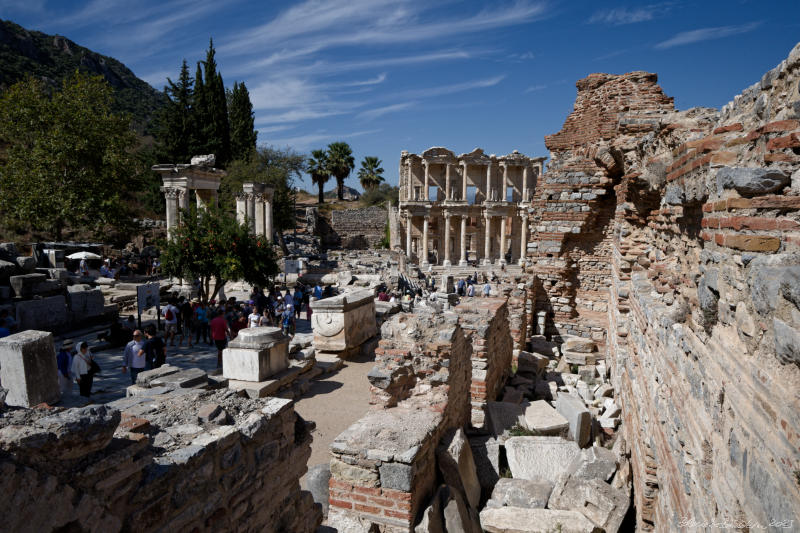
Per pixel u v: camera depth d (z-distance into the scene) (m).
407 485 6.04
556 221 16.94
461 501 6.79
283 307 20.42
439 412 7.72
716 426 3.84
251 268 21.50
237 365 11.99
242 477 4.48
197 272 21.22
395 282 29.81
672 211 6.79
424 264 56.56
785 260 3.12
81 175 33.97
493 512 6.98
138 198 54.38
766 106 4.15
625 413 9.43
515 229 70.06
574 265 17.25
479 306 11.92
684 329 5.37
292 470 5.36
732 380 3.55
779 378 2.75
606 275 16.95
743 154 4.28
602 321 16.81
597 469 7.82
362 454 6.24
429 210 66.69
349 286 30.48
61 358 11.81
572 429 9.43
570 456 8.49
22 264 21.05
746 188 3.63
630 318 10.20
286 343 12.92
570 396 10.42
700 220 5.21
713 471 3.83
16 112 32.53
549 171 17.20
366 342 17.44
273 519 5.01
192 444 4.00
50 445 2.87
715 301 4.20
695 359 4.68
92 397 12.12
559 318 17.28
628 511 7.07
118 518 3.30
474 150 66.69
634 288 9.60
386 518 6.14
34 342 10.59
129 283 27.73
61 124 33.28
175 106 53.06
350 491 6.33
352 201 95.06
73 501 2.99
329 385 13.66
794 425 2.51
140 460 3.49
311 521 5.79
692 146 5.47
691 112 8.15
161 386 9.73
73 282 24.89
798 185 3.47
